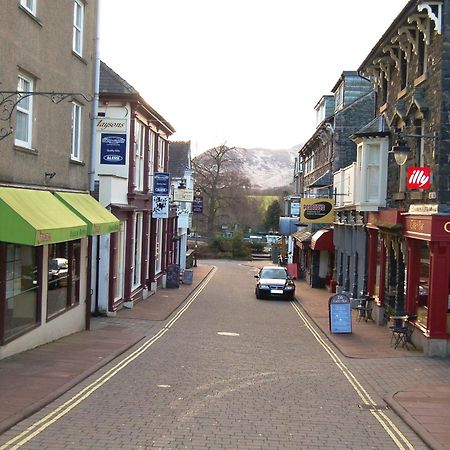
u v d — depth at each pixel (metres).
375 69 23.84
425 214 15.45
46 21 13.89
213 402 10.09
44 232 11.59
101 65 22.30
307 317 24.17
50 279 14.91
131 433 8.09
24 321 13.36
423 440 8.37
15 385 10.25
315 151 45.47
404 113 19.31
